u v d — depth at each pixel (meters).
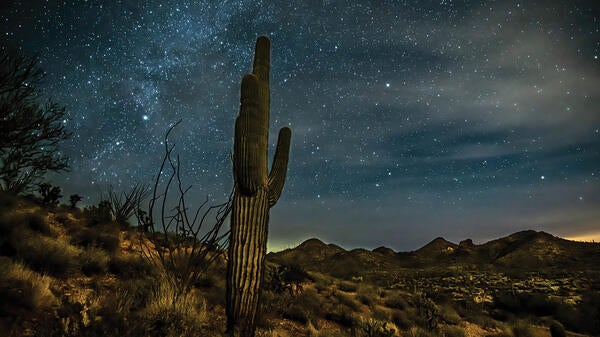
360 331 7.39
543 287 25.14
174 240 8.15
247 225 4.74
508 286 26.02
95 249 6.59
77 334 3.32
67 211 9.40
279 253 50.94
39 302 4.09
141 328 3.79
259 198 4.82
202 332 4.61
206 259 8.02
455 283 28.47
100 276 5.94
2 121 9.91
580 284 25.19
